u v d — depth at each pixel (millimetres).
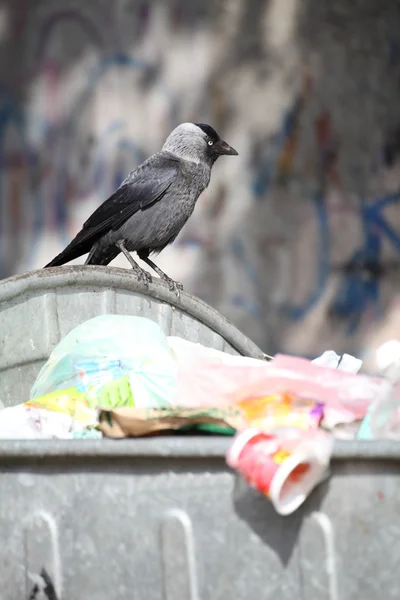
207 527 2789
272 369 3344
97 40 16844
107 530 2910
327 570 2656
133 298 5059
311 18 17625
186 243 16938
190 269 16938
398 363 2961
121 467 2891
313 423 3104
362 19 17922
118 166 16891
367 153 17969
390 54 18109
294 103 17562
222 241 17156
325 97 17719
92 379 4047
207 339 5328
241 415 3139
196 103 17109
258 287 17281
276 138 17453
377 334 17828
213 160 10367
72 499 2963
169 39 17000
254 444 2664
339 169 17781
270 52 17422
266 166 17406
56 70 16797
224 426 3123
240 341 5387
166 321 5176
